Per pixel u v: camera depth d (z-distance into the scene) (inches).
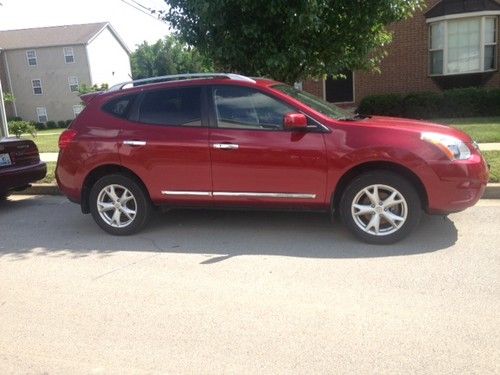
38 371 135.5
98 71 1968.5
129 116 246.5
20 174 323.3
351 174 220.5
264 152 224.2
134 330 155.3
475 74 716.7
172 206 246.4
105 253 229.6
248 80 233.0
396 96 698.2
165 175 239.9
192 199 240.4
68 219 296.5
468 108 655.1
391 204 216.4
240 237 241.1
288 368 131.3
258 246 227.3
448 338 141.7
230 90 233.6
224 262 209.5
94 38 1931.6
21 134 970.7
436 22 721.6
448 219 251.1
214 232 251.0
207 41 342.0
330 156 217.0
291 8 312.7
